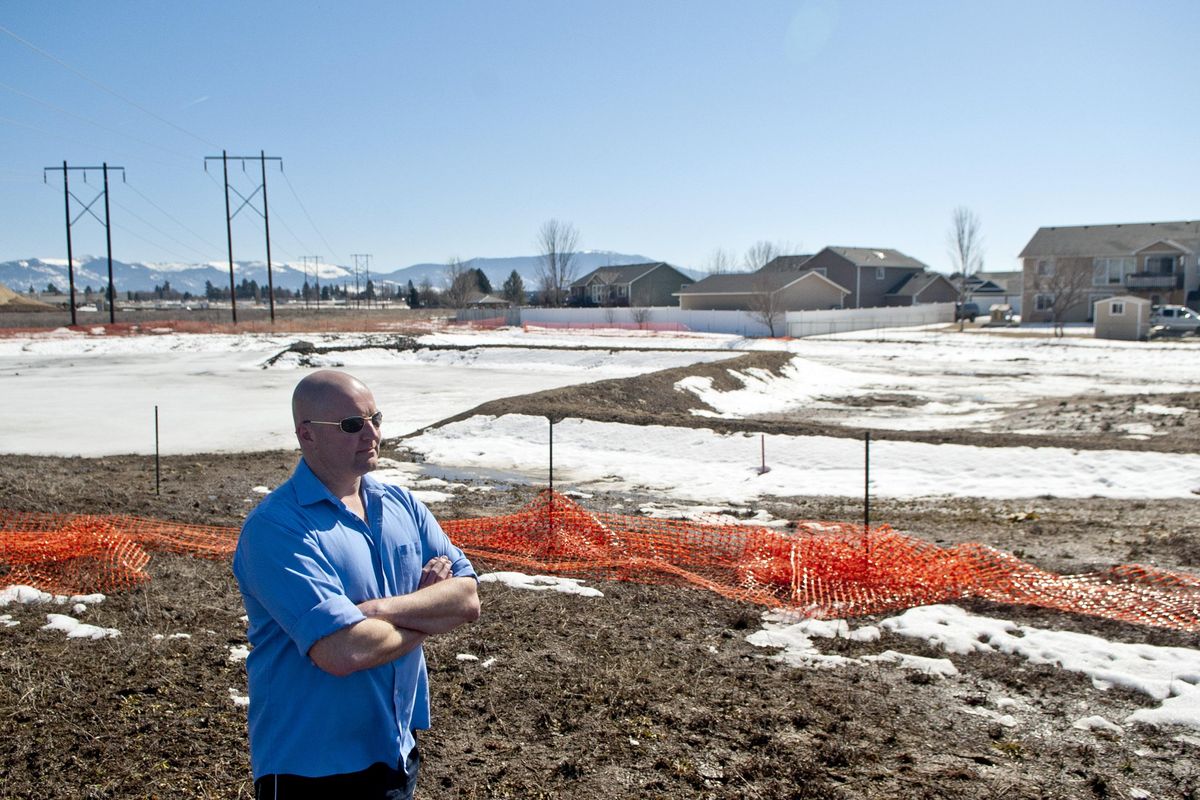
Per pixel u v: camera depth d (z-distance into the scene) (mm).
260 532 2654
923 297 85562
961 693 5859
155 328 57438
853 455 15656
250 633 2799
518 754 4855
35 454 17156
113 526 10180
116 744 4859
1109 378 31219
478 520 10633
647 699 5602
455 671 6062
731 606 7750
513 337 53656
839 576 8180
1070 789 4562
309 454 2791
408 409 23938
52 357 42469
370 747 2768
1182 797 4492
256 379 32312
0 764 4609
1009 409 23016
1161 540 9891
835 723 5305
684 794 4449
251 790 4383
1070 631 7059
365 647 2559
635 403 22562
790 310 74125
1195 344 45688
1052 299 70438
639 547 9578
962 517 11648
